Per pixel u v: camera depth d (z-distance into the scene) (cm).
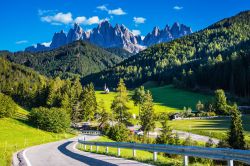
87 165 1919
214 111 15300
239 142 6638
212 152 1603
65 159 2405
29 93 18400
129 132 9431
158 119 14112
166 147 1975
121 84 13738
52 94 16100
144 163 1953
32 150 3931
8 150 3847
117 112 13375
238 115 6781
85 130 12988
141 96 16662
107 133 9212
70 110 14450
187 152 1795
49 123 11125
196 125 11888
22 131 9912
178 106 17788
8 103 11981
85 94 14775
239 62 19712
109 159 2269
